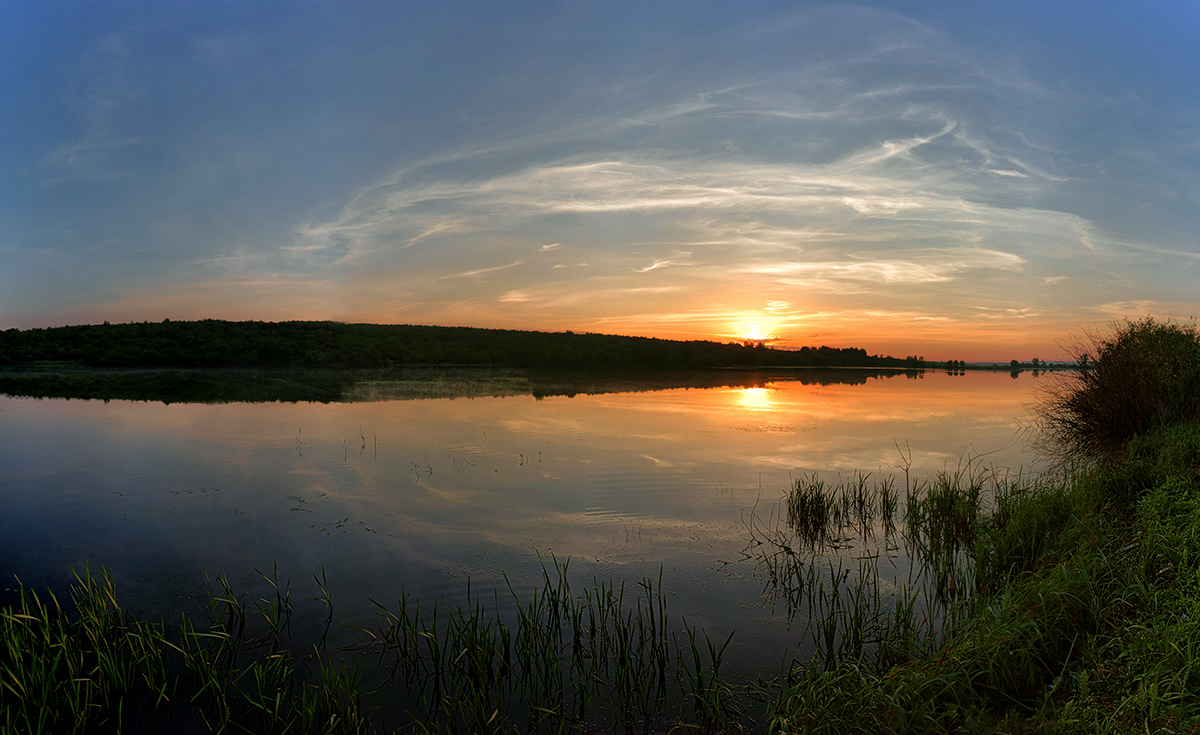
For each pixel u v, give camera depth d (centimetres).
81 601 703
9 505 1062
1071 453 1425
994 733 418
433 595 725
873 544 890
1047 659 508
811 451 1505
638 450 1508
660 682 547
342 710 494
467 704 520
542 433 1741
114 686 540
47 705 504
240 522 975
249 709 519
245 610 691
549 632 638
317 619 671
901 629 617
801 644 612
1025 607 562
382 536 912
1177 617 496
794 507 1023
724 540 896
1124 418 1388
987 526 884
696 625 652
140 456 1428
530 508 1044
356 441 1611
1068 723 412
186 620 671
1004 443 1611
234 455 1441
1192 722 387
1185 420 1248
